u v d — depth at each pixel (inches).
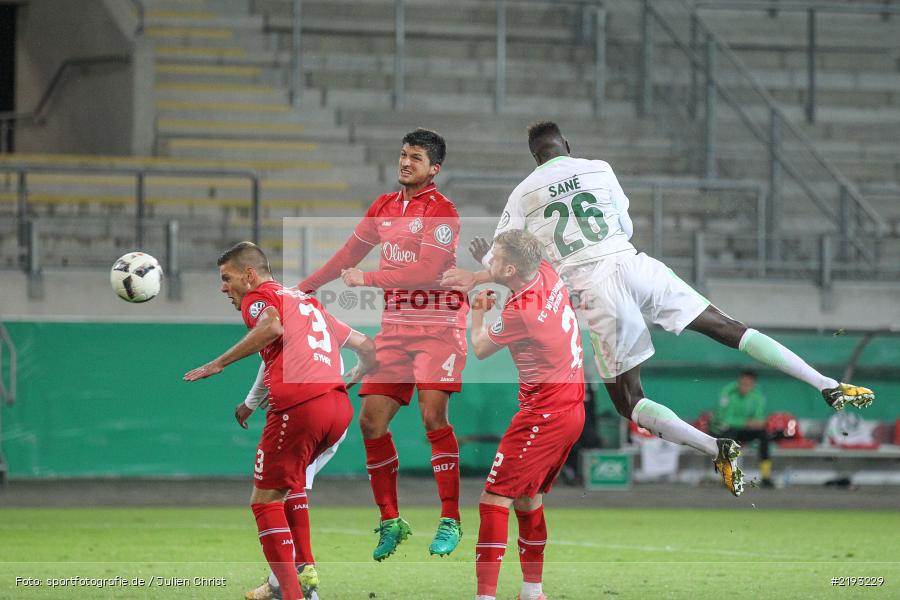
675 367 2089.1
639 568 1088.8
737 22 3102.9
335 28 2933.1
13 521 1459.2
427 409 976.9
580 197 986.7
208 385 1935.3
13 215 2324.1
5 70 3093.0
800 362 957.2
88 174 2342.5
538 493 870.4
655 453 2114.9
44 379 1895.9
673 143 2753.4
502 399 1991.9
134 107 2603.3
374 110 2746.1
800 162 2672.2
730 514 1654.8
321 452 861.8
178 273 2058.3
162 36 2817.4
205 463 1930.4
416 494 1818.4
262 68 2800.2
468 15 3026.6
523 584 881.5
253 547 1216.8
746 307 2222.0
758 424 2050.9
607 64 2945.4
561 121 2755.9
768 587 966.4
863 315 2252.7
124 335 1916.8
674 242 2490.2
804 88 2965.1
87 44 2795.3
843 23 3171.8
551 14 3048.7
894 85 3048.7
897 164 2785.4
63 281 2016.5
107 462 1907.0
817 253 2384.4
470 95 2854.3
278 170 2603.3
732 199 2605.8
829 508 1749.5
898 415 2138.3
